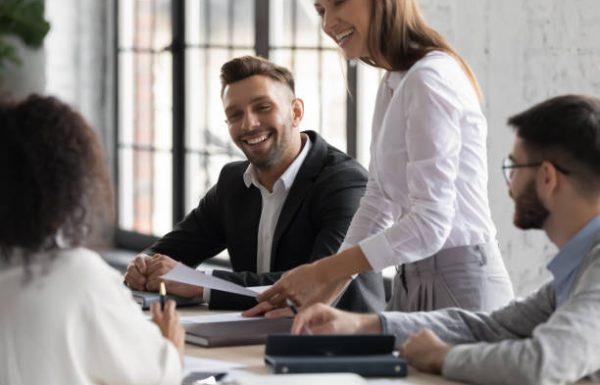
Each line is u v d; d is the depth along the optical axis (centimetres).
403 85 331
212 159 780
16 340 229
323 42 663
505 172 277
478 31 507
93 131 236
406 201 343
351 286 411
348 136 634
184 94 800
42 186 225
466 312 305
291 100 438
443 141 321
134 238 861
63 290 230
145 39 844
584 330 257
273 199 439
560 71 473
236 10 748
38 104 231
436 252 339
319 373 274
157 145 838
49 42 865
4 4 817
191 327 333
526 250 487
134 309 242
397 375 276
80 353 232
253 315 360
